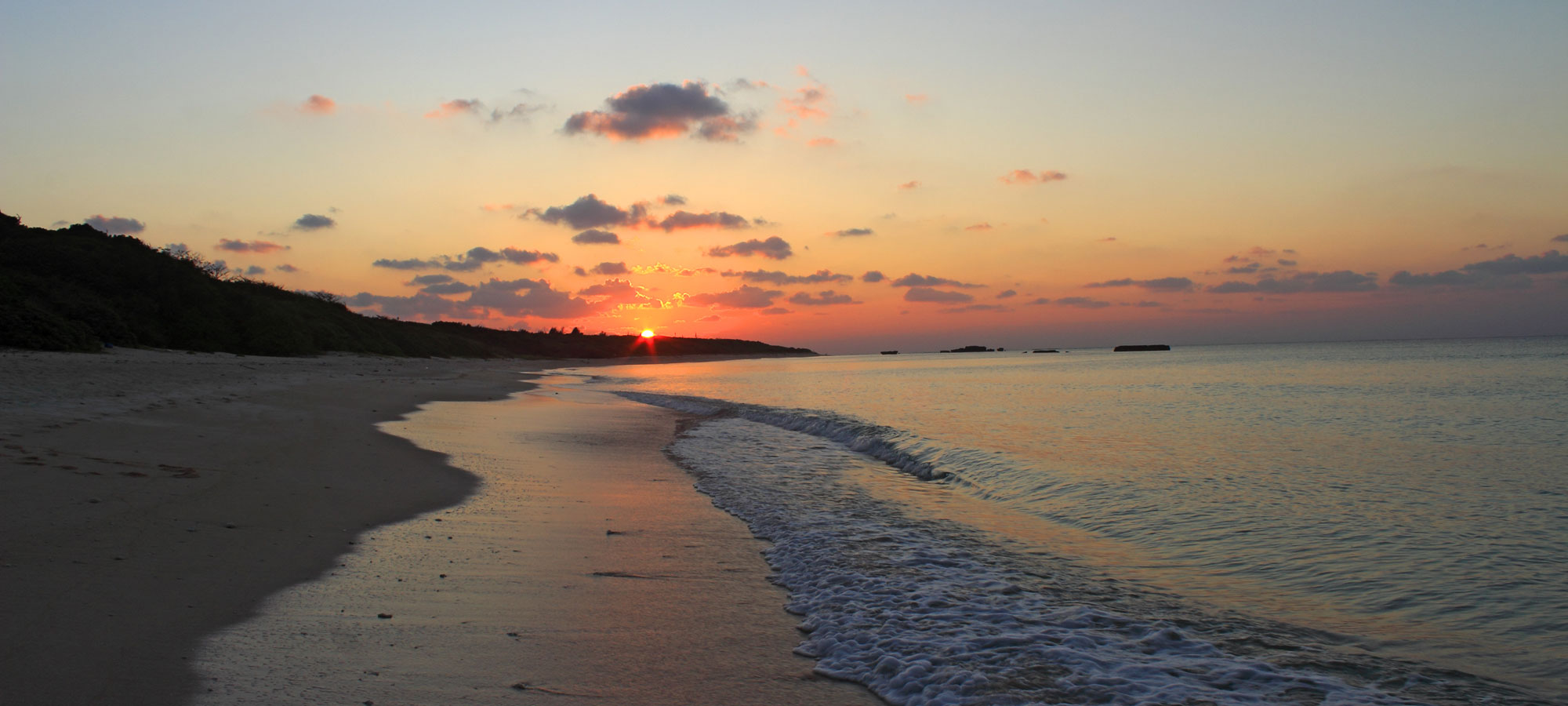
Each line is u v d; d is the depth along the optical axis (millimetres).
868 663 5250
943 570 7539
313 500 8945
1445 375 46156
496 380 45625
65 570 5773
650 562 7539
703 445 17297
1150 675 5098
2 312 29984
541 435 17797
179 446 10922
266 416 15609
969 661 5262
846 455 16078
